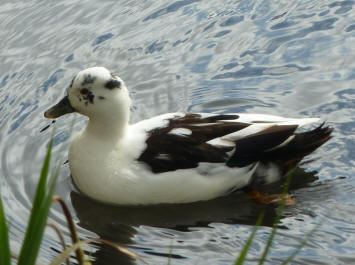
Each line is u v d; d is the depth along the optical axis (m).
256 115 11.59
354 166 11.80
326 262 9.59
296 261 9.62
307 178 11.60
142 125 11.29
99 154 10.88
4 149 12.70
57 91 14.23
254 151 11.05
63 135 13.14
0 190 11.51
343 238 10.10
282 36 15.61
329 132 11.45
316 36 15.47
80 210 11.04
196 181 10.82
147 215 10.91
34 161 12.38
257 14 16.44
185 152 10.76
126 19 16.48
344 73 14.30
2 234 6.32
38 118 13.60
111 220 10.80
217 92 14.20
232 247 10.09
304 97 13.78
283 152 11.28
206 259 9.80
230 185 11.16
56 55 15.28
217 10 16.70
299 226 10.46
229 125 11.08
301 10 16.39
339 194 11.16
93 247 10.10
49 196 6.29
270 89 14.14
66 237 10.33
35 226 6.35
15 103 13.97
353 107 13.33
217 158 10.83
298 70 14.58
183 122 11.20
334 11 16.23
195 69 14.89
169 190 10.77
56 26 16.19
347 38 15.30
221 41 15.63
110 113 10.76
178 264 9.69
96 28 16.16
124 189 10.77
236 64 14.95
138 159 10.77
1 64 15.00
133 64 15.06
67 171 12.12
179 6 16.94
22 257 6.42
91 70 10.77
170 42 15.70
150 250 10.05
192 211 11.02
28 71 14.84
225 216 10.88
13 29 16.06
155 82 14.59
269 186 11.55
